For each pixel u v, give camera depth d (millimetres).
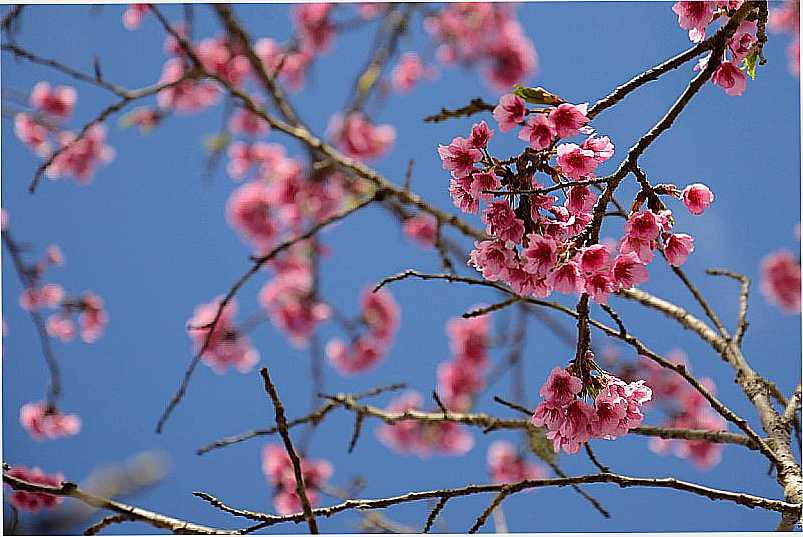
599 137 3229
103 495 3338
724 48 3236
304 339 6723
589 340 3234
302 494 3223
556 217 3225
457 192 3227
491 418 3553
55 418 5867
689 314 3615
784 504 3312
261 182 6746
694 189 3209
